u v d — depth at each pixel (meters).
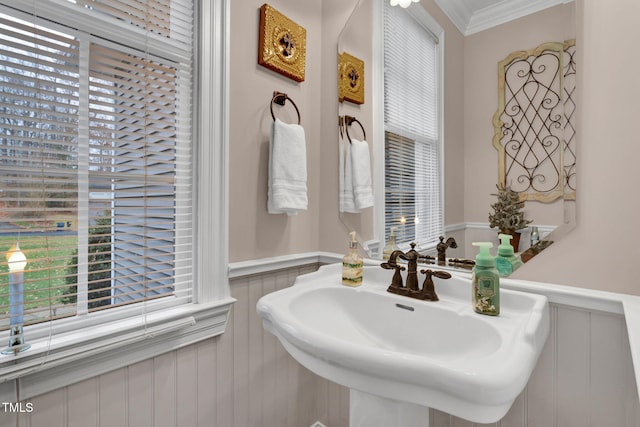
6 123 0.73
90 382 0.83
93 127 0.83
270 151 1.19
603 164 0.82
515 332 0.70
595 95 0.83
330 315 1.02
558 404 0.88
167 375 0.98
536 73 0.93
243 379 1.18
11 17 0.73
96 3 0.83
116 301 0.95
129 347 0.88
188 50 1.03
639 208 0.78
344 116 1.42
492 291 0.82
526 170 0.95
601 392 0.82
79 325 0.83
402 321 0.96
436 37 1.14
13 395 0.71
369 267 1.18
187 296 1.05
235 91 1.13
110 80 0.87
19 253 0.70
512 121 0.97
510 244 0.97
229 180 1.12
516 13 0.96
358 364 0.61
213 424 1.09
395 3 1.27
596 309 0.82
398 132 1.25
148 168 0.96
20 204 0.75
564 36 0.88
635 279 0.79
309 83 1.44
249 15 1.18
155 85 0.97
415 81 1.20
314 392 1.46
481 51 1.03
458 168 1.08
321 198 1.50
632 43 0.78
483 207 1.03
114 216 0.90
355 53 1.39
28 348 0.72
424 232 1.17
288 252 1.34
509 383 0.53
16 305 0.70
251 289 1.20
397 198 1.25
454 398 0.54
